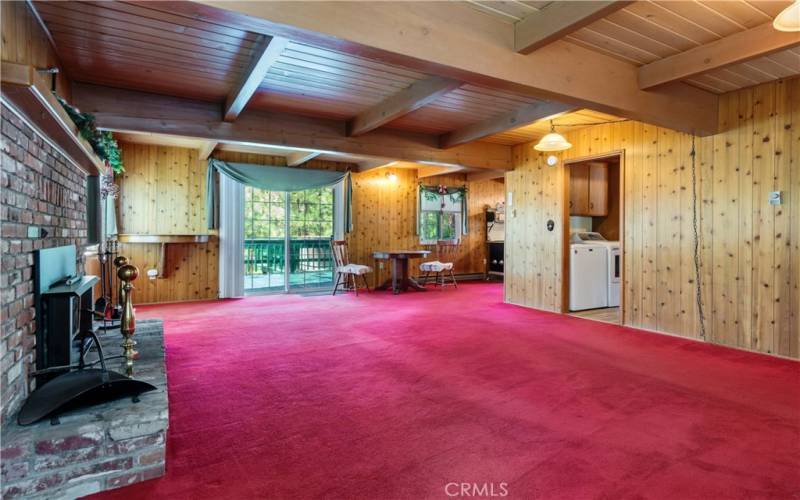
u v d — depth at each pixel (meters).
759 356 3.64
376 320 5.10
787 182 3.59
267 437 2.19
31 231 2.08
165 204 6.45
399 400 2.67
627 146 4.80
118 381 2.01
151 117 3.76
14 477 1.65
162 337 3.27
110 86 3.59
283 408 2.55
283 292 7.49
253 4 1.95
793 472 1.87
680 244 4.33
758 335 3.76
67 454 1.72
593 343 4.05
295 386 2.91
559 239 5.60
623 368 3.30
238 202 6.90
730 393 2.78
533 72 2.79
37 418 1.75
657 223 4.52
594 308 5.91
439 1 2.45
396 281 7.42
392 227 8.53
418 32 2.38
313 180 7.39
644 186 4.64
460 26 2.51
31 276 2.11
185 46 2.84
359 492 1.73
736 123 3.89
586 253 5.83
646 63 3.29
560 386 2.91
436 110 4.46
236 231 6.89
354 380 3.03
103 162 3.29
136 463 1.81
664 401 2.65
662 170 4.48
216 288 6.82
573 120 4.89
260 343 4.03
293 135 4.48
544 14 2.53
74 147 2.43
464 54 2.53
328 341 4.11
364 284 8.18
